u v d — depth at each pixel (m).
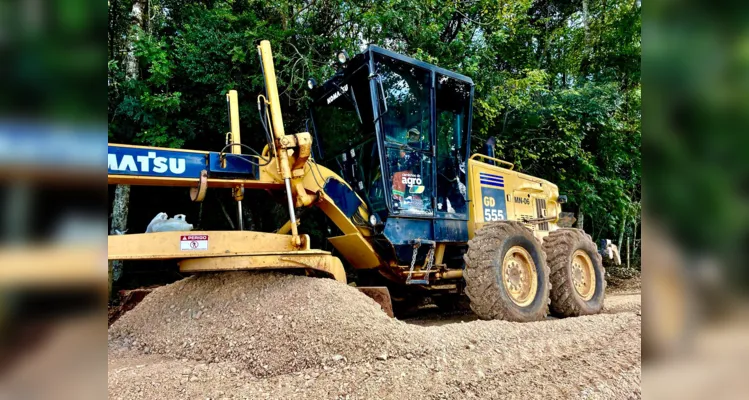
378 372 2.53
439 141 5.16
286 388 2.36
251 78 7.58
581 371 2.77
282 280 3.44
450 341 3.13
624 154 12.76
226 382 2.45
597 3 14.11
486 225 4.77
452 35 11.23
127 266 6.94
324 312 2.98
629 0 13.30
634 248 13.51
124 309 4.36
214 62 7.47
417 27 9.17
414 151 4.79
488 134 11.23
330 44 8.45
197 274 3.80
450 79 5.19
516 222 4.90
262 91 7.81
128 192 6.75
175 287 3.77
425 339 3.05
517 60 13.06
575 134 11.67
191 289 3.63
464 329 3.49
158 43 7.08
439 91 5.18
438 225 4.96
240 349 2.79
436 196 4.97
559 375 2.71
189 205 8.76
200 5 8.48
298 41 8.29
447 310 6.64
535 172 12.14
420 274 4.74
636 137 12.53
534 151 11.75
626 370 2.80
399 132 4.70
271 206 8.70
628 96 12.81
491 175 5.78
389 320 3.19
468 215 5.34
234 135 4.17
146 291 4.34
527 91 10.79
